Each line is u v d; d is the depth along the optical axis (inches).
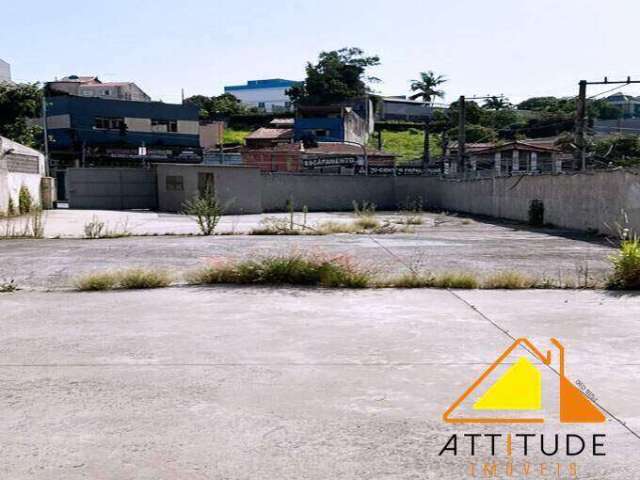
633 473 115.0
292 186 1488.7
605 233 722.2
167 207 1273.4
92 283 311.3
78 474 112.5
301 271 331.0
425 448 124.6
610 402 149.9
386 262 424.5
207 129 2992.1
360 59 3909.9
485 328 226.8
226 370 175.0
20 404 147.8
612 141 1600.6
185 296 294.0
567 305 272.1
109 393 155.6
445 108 3535.9
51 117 2265.0
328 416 140.9
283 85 5915.4
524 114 3230.8
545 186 918.4
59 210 1194.6
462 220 1018.7
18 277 350.9
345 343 204.8
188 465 116.3
